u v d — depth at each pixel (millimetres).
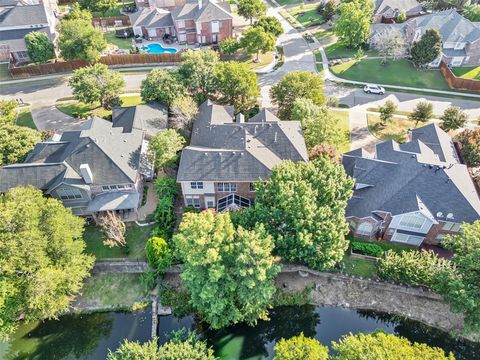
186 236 35938
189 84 64625
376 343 31141
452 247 39750
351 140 63281
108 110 70312
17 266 35906
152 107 62281
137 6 109438
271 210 39344
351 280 42938
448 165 47312
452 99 73812
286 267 43500
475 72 79875
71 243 39344
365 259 44719
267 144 51094
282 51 90688
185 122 59812
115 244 42906
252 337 39875
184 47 94000
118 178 48000
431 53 77625
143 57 85000
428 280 39281
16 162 52250
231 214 42656
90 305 41781
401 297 42281
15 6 91312
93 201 48125
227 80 64312
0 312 34531
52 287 36219
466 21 81062
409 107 71625
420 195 44219
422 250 43156
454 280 36156
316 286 43125
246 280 33969
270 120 56469
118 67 85250
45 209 39438
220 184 48281
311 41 94562
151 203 51469
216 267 33875
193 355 31453
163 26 95188
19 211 37250
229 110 60781
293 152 50406
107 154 49031
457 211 43094
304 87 63125
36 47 80562
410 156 47938
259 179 42906
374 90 75312
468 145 55531
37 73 82562
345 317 41406
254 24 96938
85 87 64938
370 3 94375
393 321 41156
